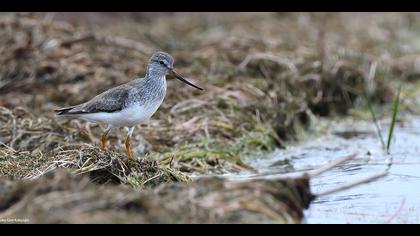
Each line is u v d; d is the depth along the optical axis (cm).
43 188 964
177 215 899
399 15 2588
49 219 875
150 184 1155
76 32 2006
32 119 1512
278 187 996
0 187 994
